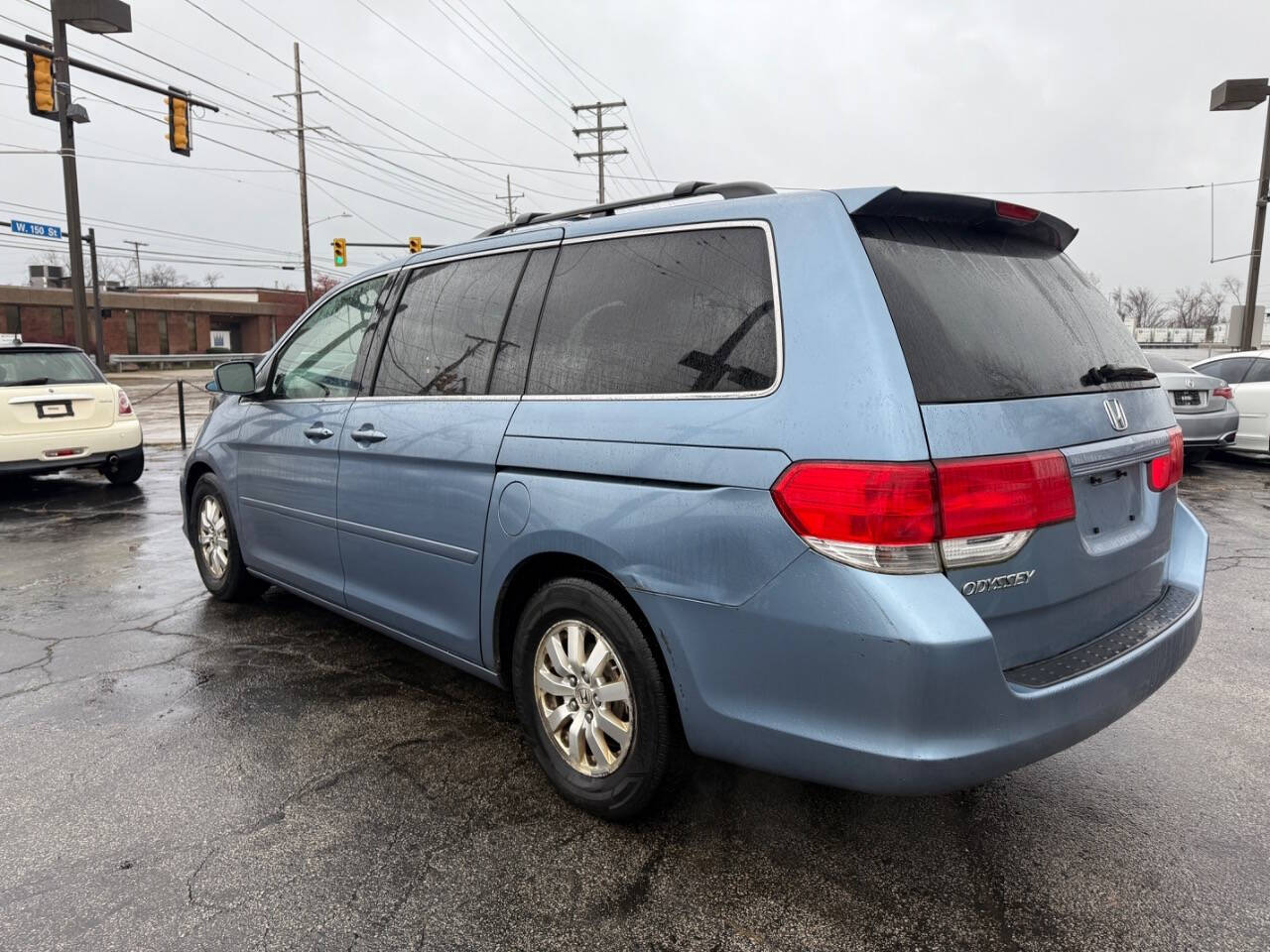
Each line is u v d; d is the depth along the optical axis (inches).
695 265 100.7
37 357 357.4
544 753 114.5
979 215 99.6
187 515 208.2
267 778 120.0
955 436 81.8
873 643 79.0
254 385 173.0
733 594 88.4
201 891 95.1
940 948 85.7
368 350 148.6
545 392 112.7
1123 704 93.6
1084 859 100.3
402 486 133.0
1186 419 402.3
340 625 186.9
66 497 362.3
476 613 121.4
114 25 657.6
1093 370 101.0
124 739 132.3
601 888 95.3
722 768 121.6
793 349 87.7
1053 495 87.8
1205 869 98.3
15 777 120.4
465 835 105.7
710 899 93.3
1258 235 745.6
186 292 2780.5
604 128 1838.1
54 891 95.2
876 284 86.1
